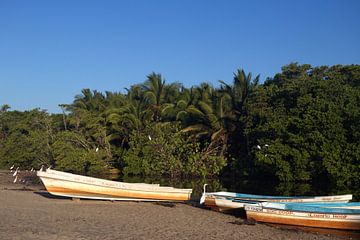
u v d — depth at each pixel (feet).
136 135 147.43
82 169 143.64
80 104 170.81
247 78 146.30
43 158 151.23
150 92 155.53
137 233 43.52
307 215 51.67
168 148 136.26
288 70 150.20
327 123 104.63
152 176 139.74
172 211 61.36
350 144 100.12
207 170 132.05
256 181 124.88
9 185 99.66
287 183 113.80
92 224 47.52
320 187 106.32
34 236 39.32
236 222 53.21
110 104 167.53
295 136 107.96
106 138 151.23
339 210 50.49
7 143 163.12
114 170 154.61
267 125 116.37
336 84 117.19
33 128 163.84
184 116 145.38
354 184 100.42
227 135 140.97
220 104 139.95
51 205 62.28
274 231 49.21
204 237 43.37
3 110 198.29
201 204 69.56
